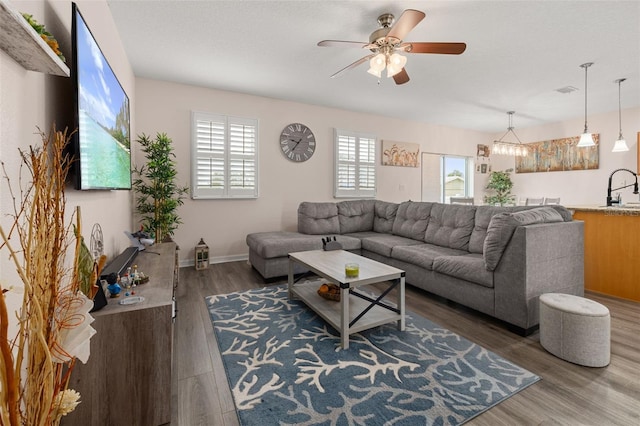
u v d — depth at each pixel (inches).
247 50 124.8
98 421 52.2
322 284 116.3
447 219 145.2
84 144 57.4
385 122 234.5
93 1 79.4
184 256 167.2
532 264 87.0
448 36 113.0
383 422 54.9
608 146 215.8
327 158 209.8
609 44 119.3
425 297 120.8
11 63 38.4
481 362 74.0
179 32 110.9
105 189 72.7
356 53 127.6
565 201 240.5
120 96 91.4
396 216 179.0
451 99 189.9
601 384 65.6
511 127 237.9
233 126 175.6
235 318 99.2
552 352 77.6
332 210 184.1
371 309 95.3
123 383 53.1
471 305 102.0
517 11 97.7
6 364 24.3
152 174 141.9
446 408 58.4
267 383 66.0
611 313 104.1
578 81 158.7
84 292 50.5
